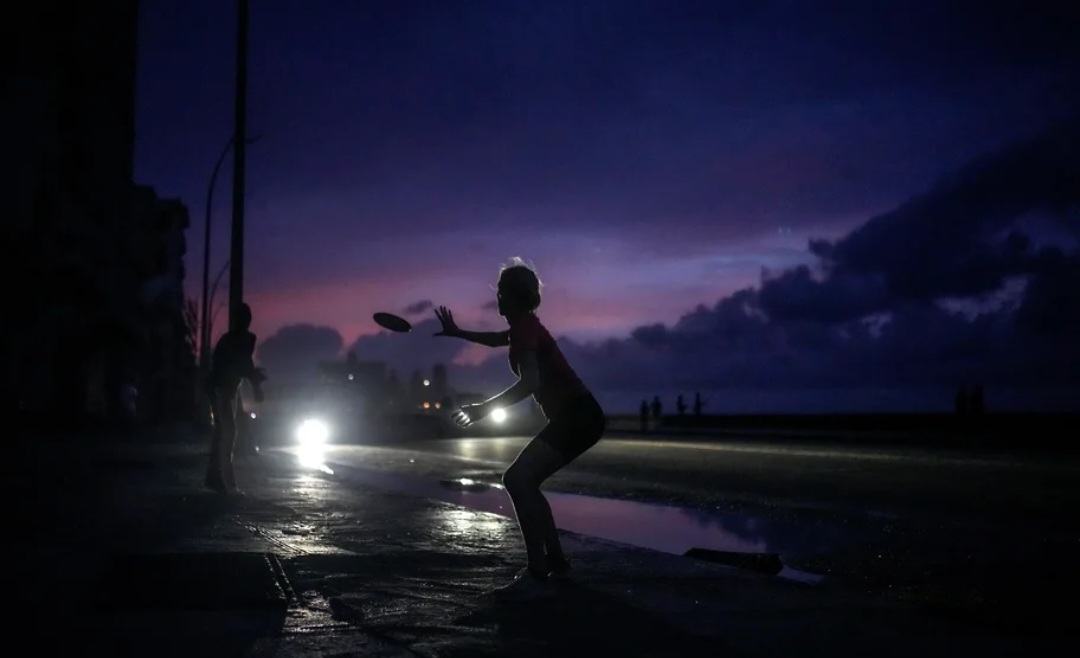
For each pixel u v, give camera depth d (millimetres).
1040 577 7074
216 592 4934
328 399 43156
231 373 10070
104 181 33281
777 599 5188
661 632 4402
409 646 4027
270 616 4496
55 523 7570
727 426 48281
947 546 8586
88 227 31297
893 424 39875
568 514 11148
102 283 32469
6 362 26828
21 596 4816
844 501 12438
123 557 5934
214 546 6566
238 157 19625
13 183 28000
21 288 27531
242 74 19734
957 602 6199
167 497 9734
